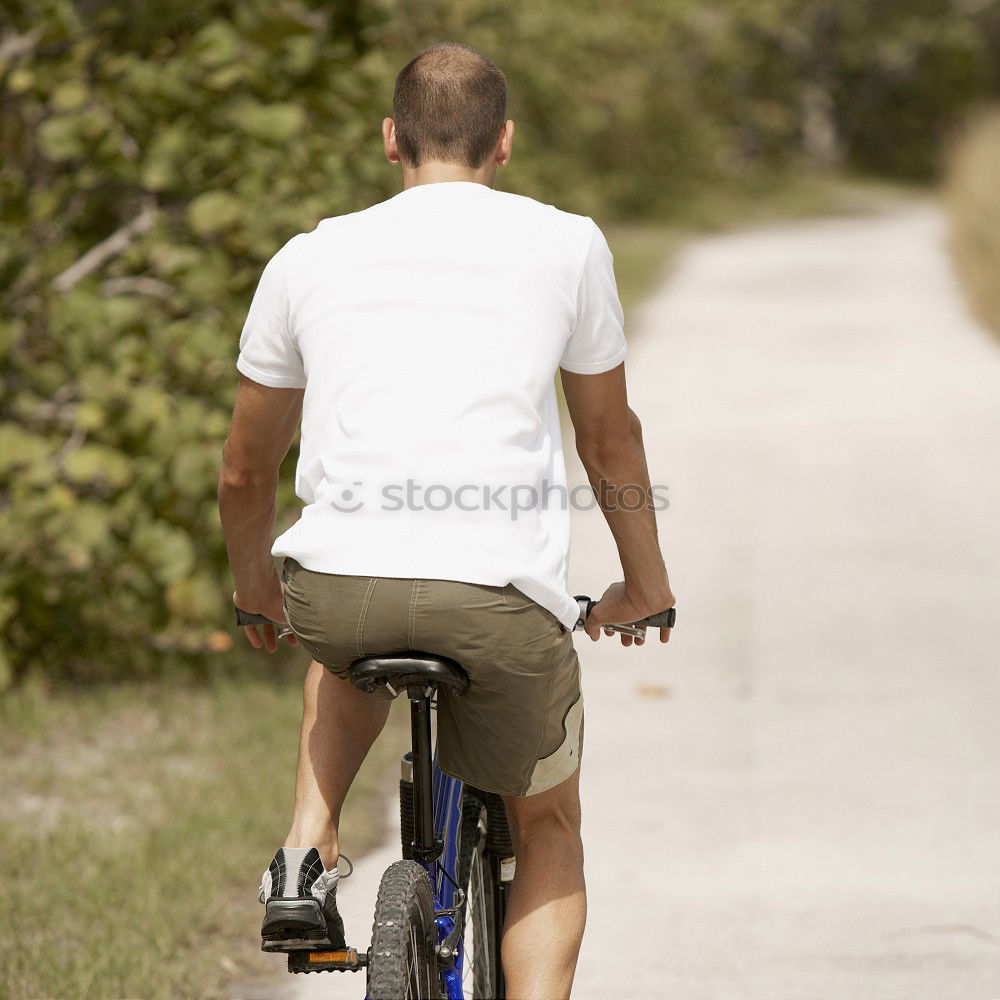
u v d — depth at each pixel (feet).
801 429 134.62
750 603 90.89
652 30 326.65
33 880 55.36
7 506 77.10
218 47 74.84
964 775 65.72
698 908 53.98
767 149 458.09
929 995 47.67
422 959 32.24
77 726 72.84
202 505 75.56
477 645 30.35
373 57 81.25
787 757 68.33
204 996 47.65
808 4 498.28
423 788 32.50
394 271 31.55
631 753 69.31
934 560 98.27
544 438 31.71
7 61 75.15
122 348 73.82
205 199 74.64
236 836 59.06
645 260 272.31
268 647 38.63
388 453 30.40
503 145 33.99
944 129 543.39
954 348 170.91
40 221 76.79
